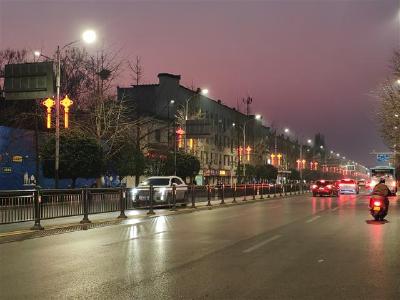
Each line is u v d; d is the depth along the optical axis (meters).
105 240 14.71
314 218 22.83
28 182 39.50
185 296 7.78
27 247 13.29
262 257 11.56
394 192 54.69
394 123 43.62
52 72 22.42
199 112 64.88
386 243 14.01
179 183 30.33
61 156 36.62
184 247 13.20
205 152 73.81
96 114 40.94
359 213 26.06
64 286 8.50
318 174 139.75
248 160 85.81
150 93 66.50
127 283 8.73
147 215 23.78
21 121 43.59
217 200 38.53
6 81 22.78
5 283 8.75
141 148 48.84
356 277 9.24
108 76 44.28
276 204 36.12
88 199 20.17
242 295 7.84
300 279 9.06
